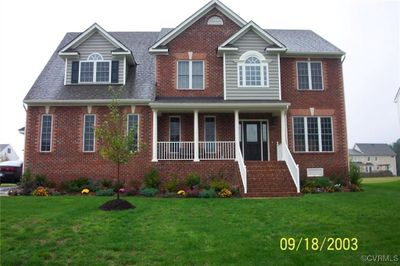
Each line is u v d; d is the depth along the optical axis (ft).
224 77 63.62
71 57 65.36
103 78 65.31
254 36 64.95
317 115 65.05
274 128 65.00
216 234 28.04
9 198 45.21
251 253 23.72
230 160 57.67
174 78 65.05
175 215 34.65
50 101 60.39
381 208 38.09
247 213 35.73
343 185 59.62
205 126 64.23
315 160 63.82
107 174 59.82
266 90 63.26
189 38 66.54
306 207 38.75
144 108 61.52
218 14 67.56
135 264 21.90
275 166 55.36
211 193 47.98
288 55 65.92
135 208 38.04
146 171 59.31
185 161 58.03
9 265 21.59
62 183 56.39
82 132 60.95
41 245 25.25
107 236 27.30
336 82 66.54
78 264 21.91
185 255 23.32
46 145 60.90
